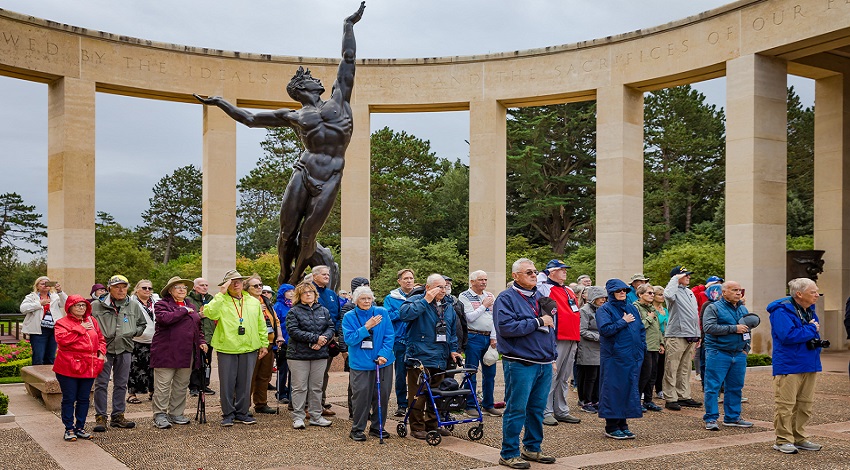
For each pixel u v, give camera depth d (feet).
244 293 33.60
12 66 63.98
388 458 26.50
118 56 69.82
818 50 60.03
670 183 137.18
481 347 34.94
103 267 151.74
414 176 153.48
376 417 30.45
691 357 38.86
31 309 45.93
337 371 51.03
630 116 70.59
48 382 36.42
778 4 59.16
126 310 32.48
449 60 75.72
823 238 70.79
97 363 29.99
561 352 33.76
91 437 29.94
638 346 30.30
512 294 25.55
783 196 62.13
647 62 68.03
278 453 27.17
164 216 211.61
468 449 28.14
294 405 32.19
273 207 198.70
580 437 30.71
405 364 30.66
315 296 32.55
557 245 146.82
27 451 27.53
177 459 26.17
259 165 174.19
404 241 128.16
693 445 29.04
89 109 68.28
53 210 68.39
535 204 140.15
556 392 33.96
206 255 72.69
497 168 74.90
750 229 60.18
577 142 145.59
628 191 70.08
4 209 179.22
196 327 33.24
